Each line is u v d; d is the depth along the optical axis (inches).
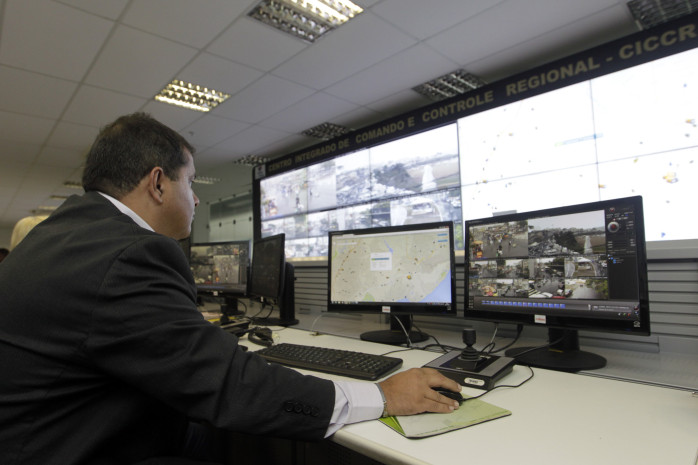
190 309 23.4
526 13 106.0
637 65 112.8
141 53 116.9
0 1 91.4
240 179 287.0
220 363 22.7
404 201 170.9
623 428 24.0
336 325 68.9
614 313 37.2
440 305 52.1
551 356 40.7
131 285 21.5
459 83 149.0
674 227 110.3
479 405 27.9
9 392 20.6
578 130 125.8
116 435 22.4
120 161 28.0
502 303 46.1
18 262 23.0
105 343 20.6
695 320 41.3
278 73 133.9
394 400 26.7
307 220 213.8
